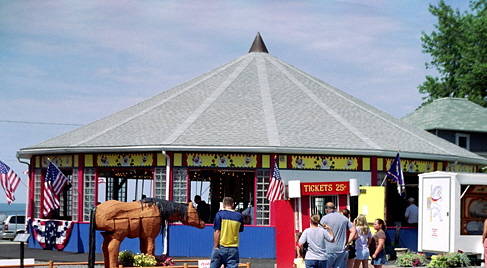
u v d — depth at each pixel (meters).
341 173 22.61
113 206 15.89
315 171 22.38
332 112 25.75
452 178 20.05
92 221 15.08
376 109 29.36
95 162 23.25
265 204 22.03
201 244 22.09
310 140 22.69
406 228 23.39
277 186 20.03
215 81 27.61
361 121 25.81
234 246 14.31
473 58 53.72
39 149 24.34
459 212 20.03
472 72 52.66
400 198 26.25
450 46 57.78
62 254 22.50
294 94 26.80
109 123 25.53
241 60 29.77
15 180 21.83
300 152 22.03
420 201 20.98
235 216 14.38
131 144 22.27
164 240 21.98
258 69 28.59
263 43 31.16
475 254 20.38
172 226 22.12
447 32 57.38
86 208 23.34
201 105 25.17
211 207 28.73
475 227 20.45
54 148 23.73
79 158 23.52
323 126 24.22
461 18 58.22
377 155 22.91
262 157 22.11
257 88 26.73
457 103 44.16
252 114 24.42
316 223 14.40
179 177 21.97
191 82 28.67
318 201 24.05
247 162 22.11
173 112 25.02
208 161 22.05
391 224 24.06
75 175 23.64
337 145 22.55
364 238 16.03
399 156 22.09
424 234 20.73
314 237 14.32
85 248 23.09
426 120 42.62
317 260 14.25
